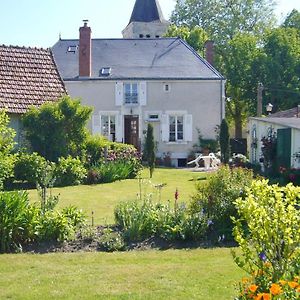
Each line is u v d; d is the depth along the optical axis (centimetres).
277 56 4934
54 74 2597
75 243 1082
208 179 1280
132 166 2494
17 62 2536
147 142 2562
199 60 3916
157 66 3825
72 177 2197
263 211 598
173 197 1800
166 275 855
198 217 1135
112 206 1611
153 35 6303
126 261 956
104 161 2436
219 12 6047
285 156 2489
